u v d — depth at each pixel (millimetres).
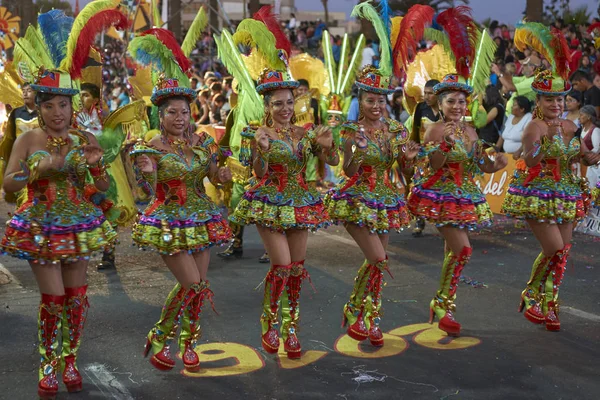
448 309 5227
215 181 4613
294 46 17484
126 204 6703
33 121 5531
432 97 6113
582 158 5512
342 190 4930
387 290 6473
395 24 5496
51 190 4035
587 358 4762
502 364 4656
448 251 5305
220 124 10703
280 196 4656
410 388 4273
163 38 4535
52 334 4125
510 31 15117
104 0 4480
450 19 5250
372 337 4988
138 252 8219
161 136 4383
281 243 4688
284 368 4609
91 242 4059
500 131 10898
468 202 5066
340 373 4516
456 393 4195
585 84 10211
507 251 8094
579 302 6055
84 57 4344
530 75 9852
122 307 5973
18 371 4547
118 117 5141
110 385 4348
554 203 5207
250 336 5234
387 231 4832
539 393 4191
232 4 23078
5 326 5438
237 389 4277
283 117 4691
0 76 6965
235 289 6539
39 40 4633
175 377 4465
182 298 4387
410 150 4875
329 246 8523
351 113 11883
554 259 5316
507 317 5668
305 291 6449
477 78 5512
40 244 3941
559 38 5301
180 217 4316
